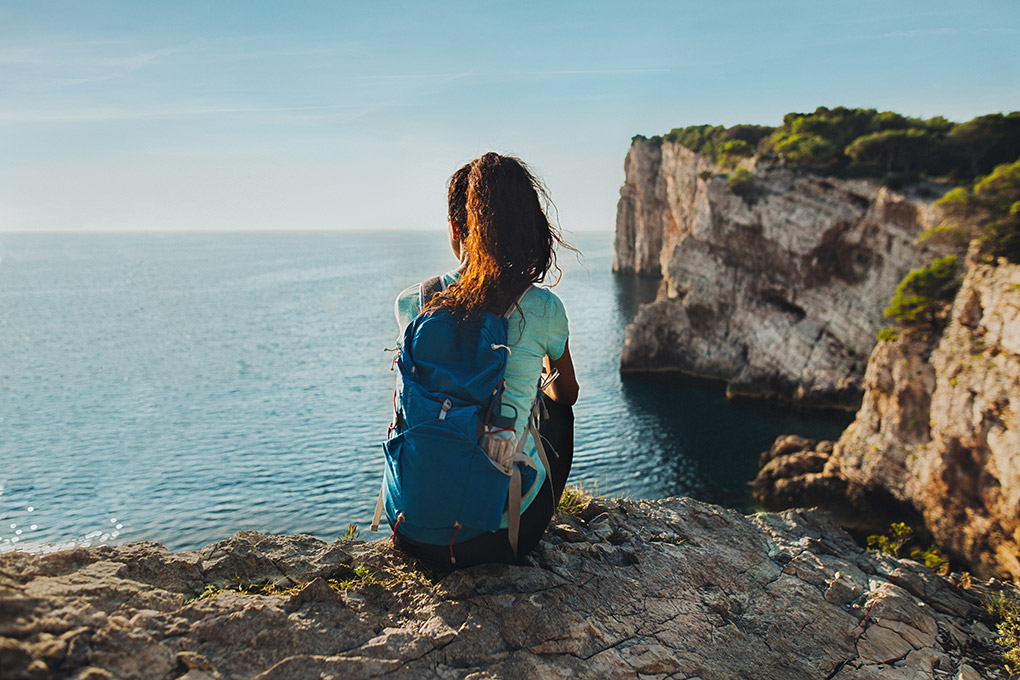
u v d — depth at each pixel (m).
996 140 52.81
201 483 41.75
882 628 3.48
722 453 43.62
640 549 3.71
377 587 2.87
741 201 59.22
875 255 51.16
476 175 2.62
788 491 35.59
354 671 2.32
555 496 3.05
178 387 71.38
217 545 3.05
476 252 2.58
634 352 65.88
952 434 28.19
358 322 119.12
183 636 2.29
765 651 3.13
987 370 26.56
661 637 2.99
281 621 2.45
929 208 45.56
